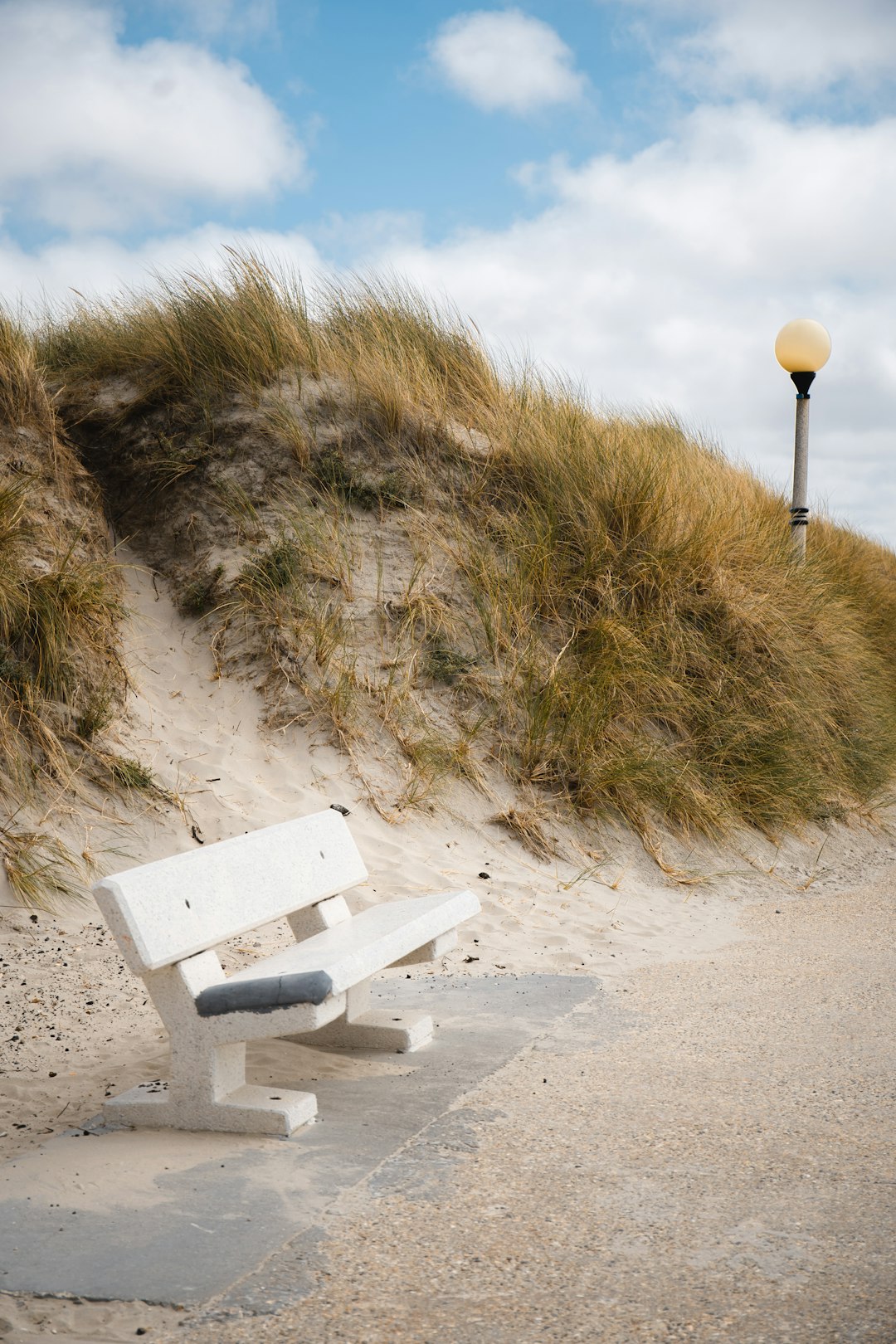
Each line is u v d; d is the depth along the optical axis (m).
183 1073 3.39
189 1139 3.31
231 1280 2.50
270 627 8.05
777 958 5.54
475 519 9.20
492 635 8.34
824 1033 4.29
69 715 6.79
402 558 8.72
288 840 4.02
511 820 7.29
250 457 9.05
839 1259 2.56
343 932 3.92
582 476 9.48
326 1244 2.65
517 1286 2.46
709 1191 2.92
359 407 9.45
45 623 6.88
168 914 3.30
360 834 6.81
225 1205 2.86
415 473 9.23
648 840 7.51
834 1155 3.14
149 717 7.46
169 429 9.41
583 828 7.48
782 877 7.57
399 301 10.90
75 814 6.30
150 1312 2.38
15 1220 2.78
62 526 8.23
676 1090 3.68
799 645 9.51
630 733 8.17
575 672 8.29
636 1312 2.36
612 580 8.88
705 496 10.25
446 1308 2.38
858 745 9.69
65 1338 2.28
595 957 5.54
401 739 7.61
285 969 3.37
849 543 14.21
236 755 7.34
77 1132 3.38
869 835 8.83
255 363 9.57
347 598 8.30
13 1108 3.55
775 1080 3.76
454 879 6.51
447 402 10.10
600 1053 4.08
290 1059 3.98
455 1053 4.08
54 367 10.31
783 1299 2.39
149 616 8.41
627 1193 2.92
